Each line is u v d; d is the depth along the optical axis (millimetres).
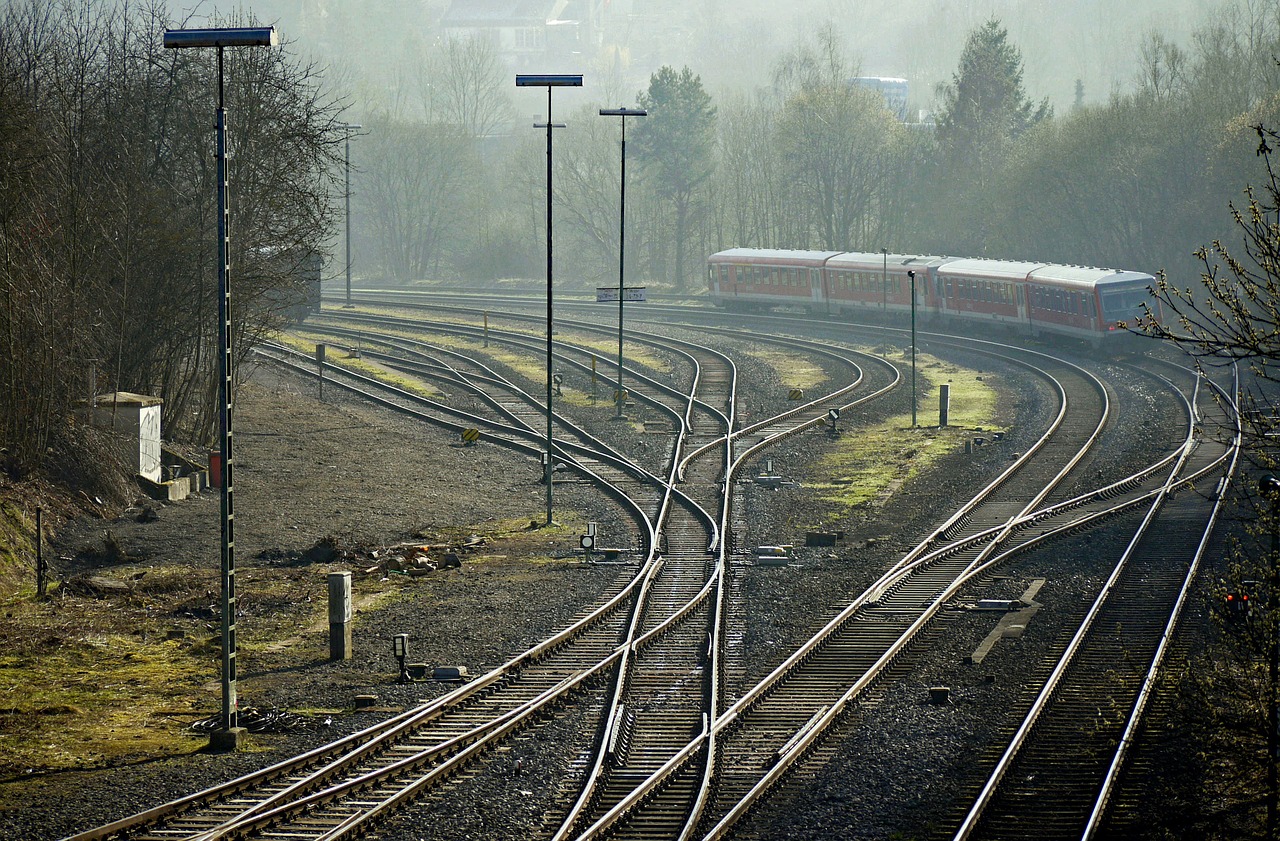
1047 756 47062
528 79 91438
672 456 111312
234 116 108062
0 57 96000
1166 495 90875
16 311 85188
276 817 40062
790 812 42125
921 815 41781
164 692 55219
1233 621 49125
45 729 50000
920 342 184000
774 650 60000
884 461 109000
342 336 190625
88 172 100625
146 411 95938
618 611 67250
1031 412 129125
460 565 79125
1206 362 148750
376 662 59688
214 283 107438
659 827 40688
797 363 167625
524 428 125188
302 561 79688
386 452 114188
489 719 50812
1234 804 42562
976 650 59906
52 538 80375
